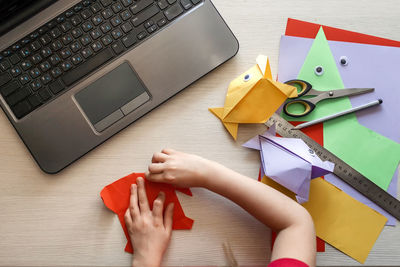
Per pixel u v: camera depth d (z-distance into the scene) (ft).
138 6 1.98
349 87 2.13
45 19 1.95
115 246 1.95
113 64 1.98
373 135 2.09
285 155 1.96
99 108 1.97
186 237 1.96
